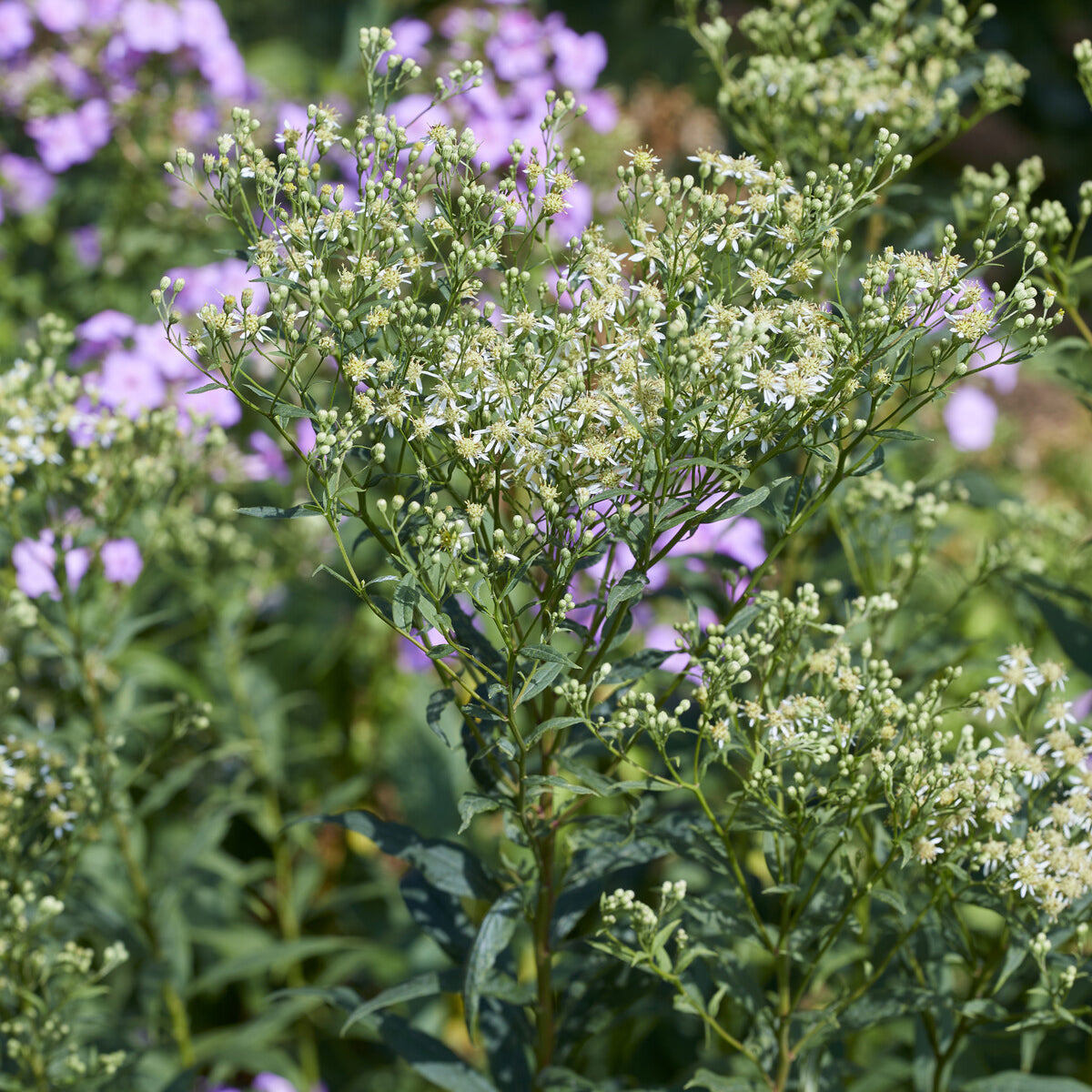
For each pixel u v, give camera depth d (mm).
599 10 8695
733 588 2104
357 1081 3611
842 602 2771
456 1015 3764
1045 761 1948
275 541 3957
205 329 1815
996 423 5359
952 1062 2455
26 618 2746
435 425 1784
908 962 2211
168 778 2953
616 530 1771
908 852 1828
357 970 3936
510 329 1824
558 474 1798
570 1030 2316
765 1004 2170
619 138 4371
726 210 1803
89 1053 2775
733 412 1713
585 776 1878
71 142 4379
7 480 2533
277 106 5004
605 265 1812
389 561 1868
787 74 2693
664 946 2285
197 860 3361
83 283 4516
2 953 2369
